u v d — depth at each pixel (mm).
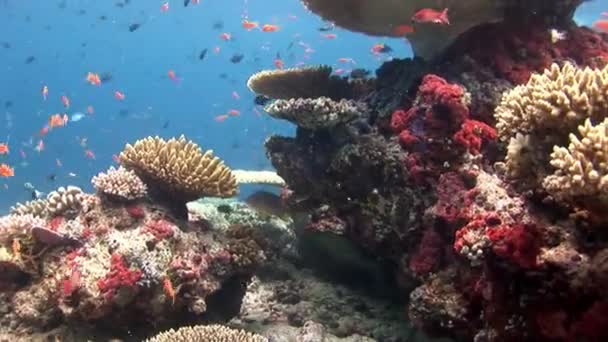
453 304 1499
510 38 2115
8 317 1797
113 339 1726
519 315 1247
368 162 1929
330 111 1977
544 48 2119
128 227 1921
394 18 2174
